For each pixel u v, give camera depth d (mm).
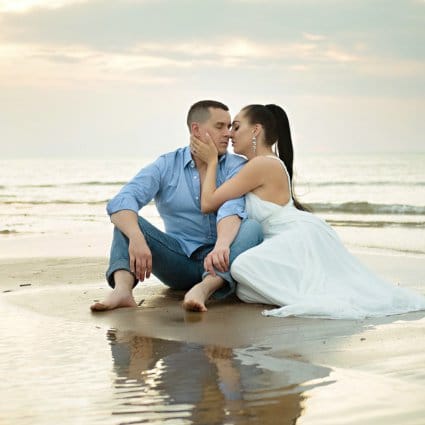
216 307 5227
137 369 3551
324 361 3598
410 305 5059
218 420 2787
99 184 30125
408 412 2811
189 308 5074
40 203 20641
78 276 6906
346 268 5340
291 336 4203
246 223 5422
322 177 30141
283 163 5609
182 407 2949
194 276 5793
